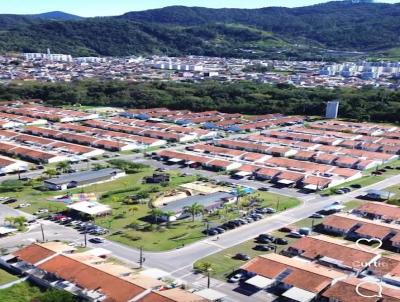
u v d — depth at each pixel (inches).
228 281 3636.8
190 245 4301.2
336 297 3250.5
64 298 3228.3
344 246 4057.6
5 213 5014.8
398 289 3339.1
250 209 5265.8
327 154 7613.2
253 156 7450.8
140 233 4564.5
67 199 5472.4
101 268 3585.1
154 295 3196.4
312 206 5423.2
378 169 7047.2
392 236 4448.8
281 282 3528.5
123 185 6112.2
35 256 3823.8
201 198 5433.1
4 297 3353.8
